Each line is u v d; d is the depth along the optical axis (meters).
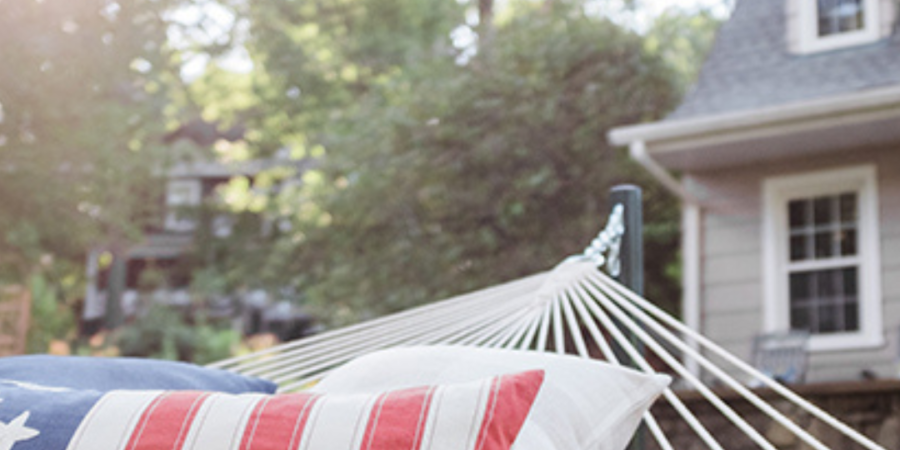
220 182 23.12
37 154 11.08
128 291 22.36
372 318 12.21
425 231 12.33
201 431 1.31
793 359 7.15
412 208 12.40
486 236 12.02
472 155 12.01
